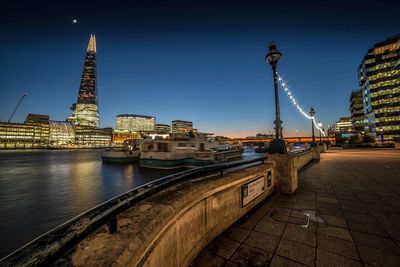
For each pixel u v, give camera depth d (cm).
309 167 1102
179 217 212
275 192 555
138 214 165
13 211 1305
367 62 7688
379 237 299
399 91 6812
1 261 82
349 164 1194
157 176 2488
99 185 2116
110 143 18275
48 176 2692
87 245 121
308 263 237
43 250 92
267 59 630
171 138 3128
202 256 250
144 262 140
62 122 16950
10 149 13475
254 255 253
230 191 342
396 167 1028
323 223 349
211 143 3456
